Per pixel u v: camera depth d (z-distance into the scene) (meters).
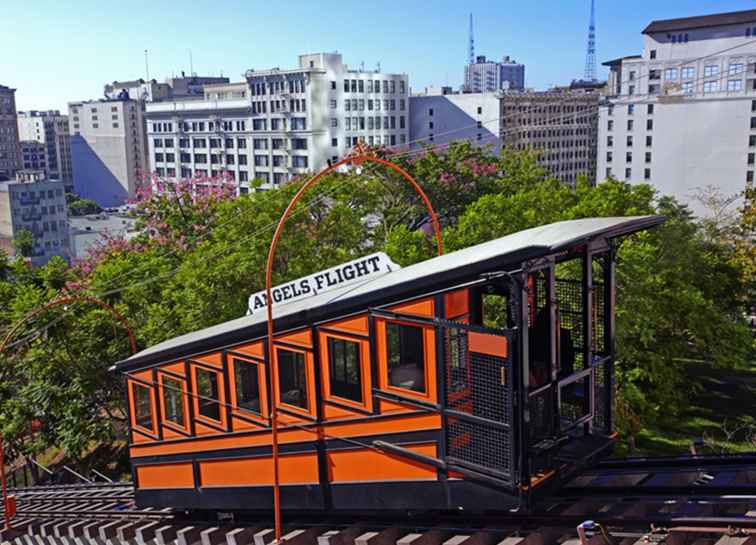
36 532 20.25
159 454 16.33
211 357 14.73
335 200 39.03
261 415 13.87
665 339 34.25
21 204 131.62
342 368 12.29
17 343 29.27
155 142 152.25
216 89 163.12
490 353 10.23
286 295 15.16
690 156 106.75
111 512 19.59
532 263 10.24
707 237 52.84
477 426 10.57
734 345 34.75
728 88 102.69
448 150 59.31
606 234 10.95
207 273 28.58
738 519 9.95
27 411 29.64
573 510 11.62
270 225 30.73
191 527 15.81
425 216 53.12
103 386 30.14
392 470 11.82
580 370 11.60
